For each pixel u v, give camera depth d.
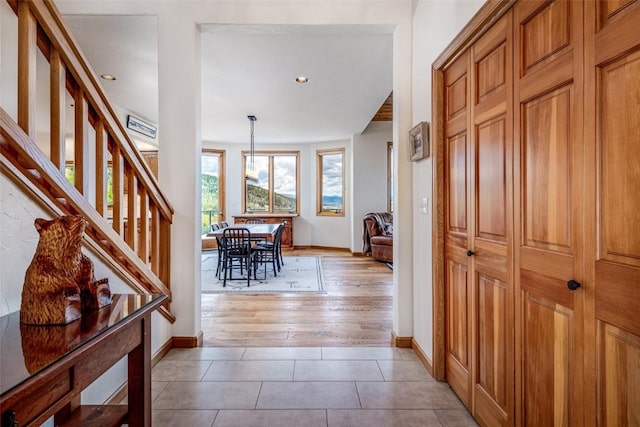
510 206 1.42
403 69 2.54
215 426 1.66
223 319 3.27
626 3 0.89
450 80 1.99
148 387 1.33
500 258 1.49
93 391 1.64
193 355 2.45
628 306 0.90
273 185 8.55
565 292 1.12
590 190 1.01
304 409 1.80
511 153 1.40
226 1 2.50
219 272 5.19
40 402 0.81
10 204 1.19
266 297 4.05
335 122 6.14
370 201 7.32
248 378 2.12
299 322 3.18
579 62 1.05
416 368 2.26
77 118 1.63
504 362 1.47
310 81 4.08
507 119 1.43
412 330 2.58
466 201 1.80
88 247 1.60
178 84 2.51
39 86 3.49
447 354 2.06
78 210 1.50
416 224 2.46
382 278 5.06
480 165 1.66
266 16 2.52
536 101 1.25
